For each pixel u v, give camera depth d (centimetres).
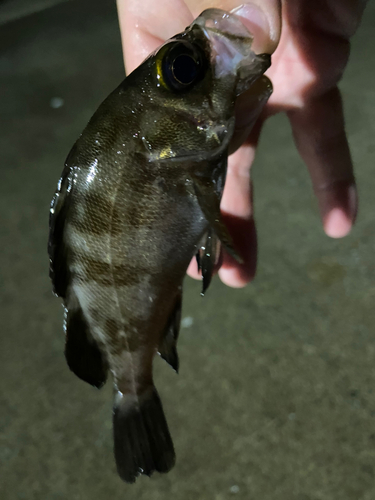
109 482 25
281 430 25
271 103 24
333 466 24
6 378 29
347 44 22
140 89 17
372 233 33
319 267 32
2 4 104
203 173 18
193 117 17
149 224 17
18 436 27
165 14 21
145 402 19
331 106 23
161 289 18
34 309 32
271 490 24
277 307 30
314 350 28
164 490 24
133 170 17
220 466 25
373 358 27
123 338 18
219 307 31
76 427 27
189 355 29
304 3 21
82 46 76
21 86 65
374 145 41
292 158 42
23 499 25
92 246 17
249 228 24
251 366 28
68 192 17
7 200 43
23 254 37
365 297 30
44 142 52
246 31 17
